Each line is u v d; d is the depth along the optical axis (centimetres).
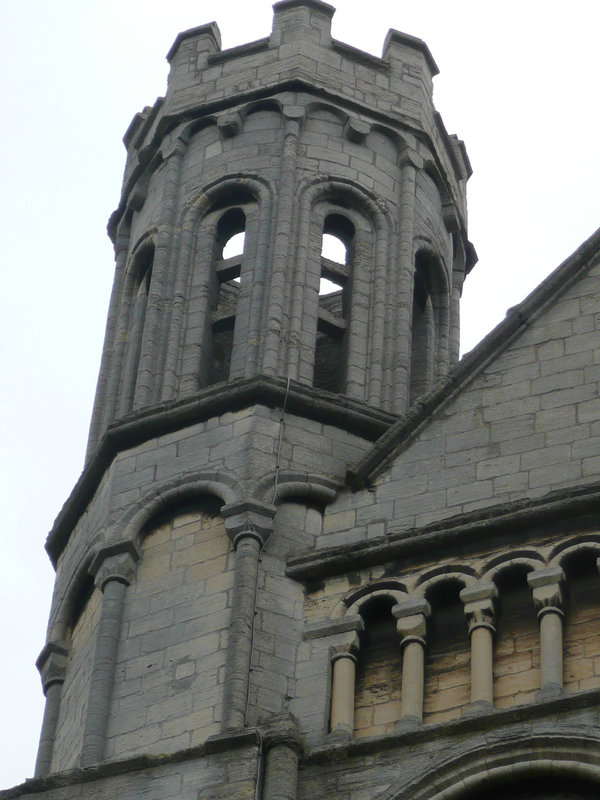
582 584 5272
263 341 6072
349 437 5875
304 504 5678
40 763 5641
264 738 5112
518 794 4981
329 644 5356
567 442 5559
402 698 5197
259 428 5803
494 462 5584
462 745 5019
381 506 5612
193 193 6519
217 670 5328
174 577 5588
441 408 5719
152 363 6166
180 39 6931
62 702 5744
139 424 5912
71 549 6025
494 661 5203
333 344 6462
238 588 5447
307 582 5506
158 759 5134
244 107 6644
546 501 5391
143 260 6588
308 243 6331
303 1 6875
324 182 6488
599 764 4925
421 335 6619
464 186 7012
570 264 5866
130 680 5403
